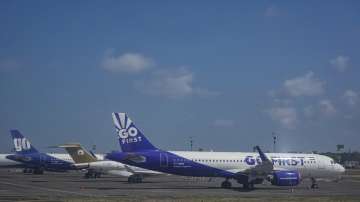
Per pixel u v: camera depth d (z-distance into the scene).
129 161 60.19
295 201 42.34
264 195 49.91
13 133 101.00
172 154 61.78
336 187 69.38
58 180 80.88
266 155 65.19
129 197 44.31
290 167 65.38
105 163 79.19
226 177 63.19
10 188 57.84
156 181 81.62
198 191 55.09
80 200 40.16
